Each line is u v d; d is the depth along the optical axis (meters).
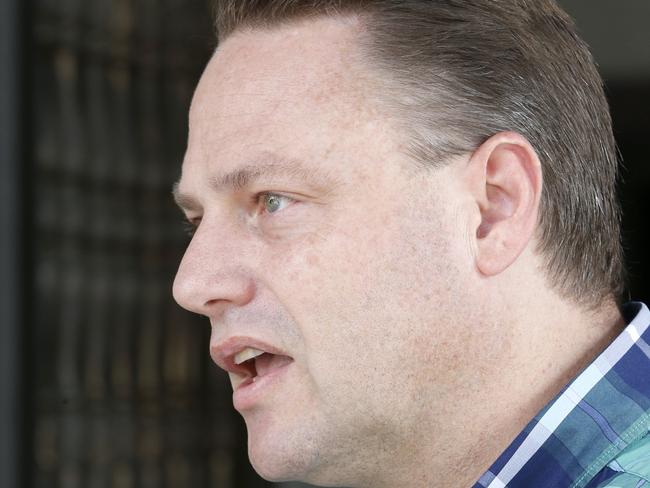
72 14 6.93
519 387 3.44
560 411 3.37
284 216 3.51
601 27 6.93
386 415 3.44
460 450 3.46
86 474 6.95
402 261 3.42
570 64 3.79
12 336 6.64
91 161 7.00
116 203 7.08
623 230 6.97
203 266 3.55
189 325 7.27
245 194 3.56
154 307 7.18
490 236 3.48
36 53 6.81
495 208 3.52
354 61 3.55
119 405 7.06
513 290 3.47
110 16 7.04
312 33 3.63
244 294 3.51
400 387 3.42
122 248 7.09
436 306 3.42
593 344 3.53
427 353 3.42
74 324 6.96
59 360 6.90
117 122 7.07
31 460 6.69
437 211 3.46
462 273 3.44
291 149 3.48
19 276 6.68
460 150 3.50
